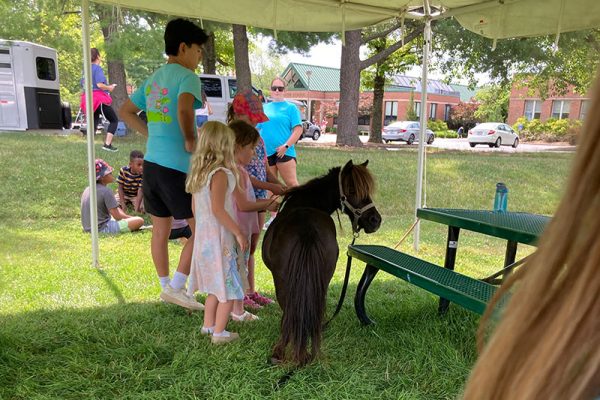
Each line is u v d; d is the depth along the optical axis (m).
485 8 4.62
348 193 3.03
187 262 3.55
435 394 2.63
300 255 2.49
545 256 0.55
